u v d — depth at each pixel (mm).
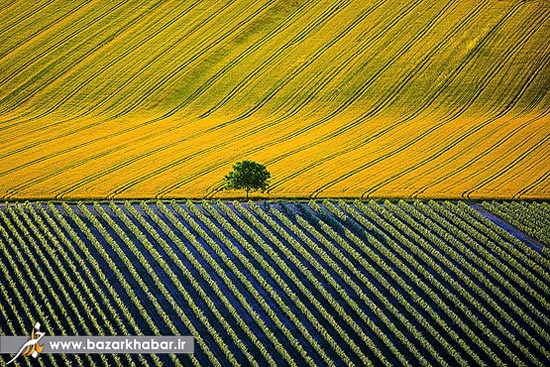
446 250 145000
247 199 167250
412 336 120625
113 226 152500
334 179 177500
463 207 162750
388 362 113125
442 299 130250
